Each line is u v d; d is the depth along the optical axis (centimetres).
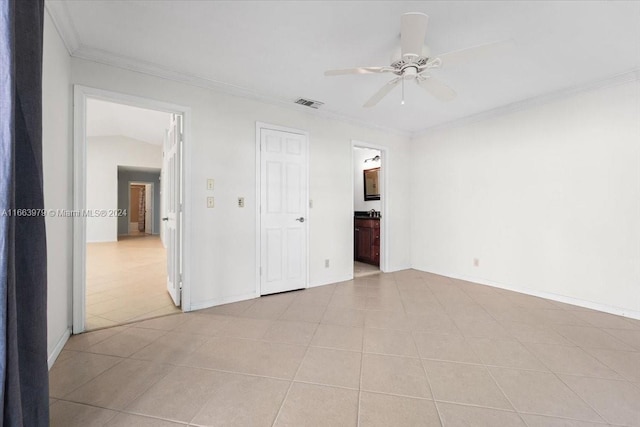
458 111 374
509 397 156
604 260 285
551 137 321
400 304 306
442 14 189
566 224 311
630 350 207
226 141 303
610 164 281
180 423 136
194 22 200
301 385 166
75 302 228
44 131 171
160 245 742
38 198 112
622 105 274
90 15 192
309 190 370
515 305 303
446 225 433
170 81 271
